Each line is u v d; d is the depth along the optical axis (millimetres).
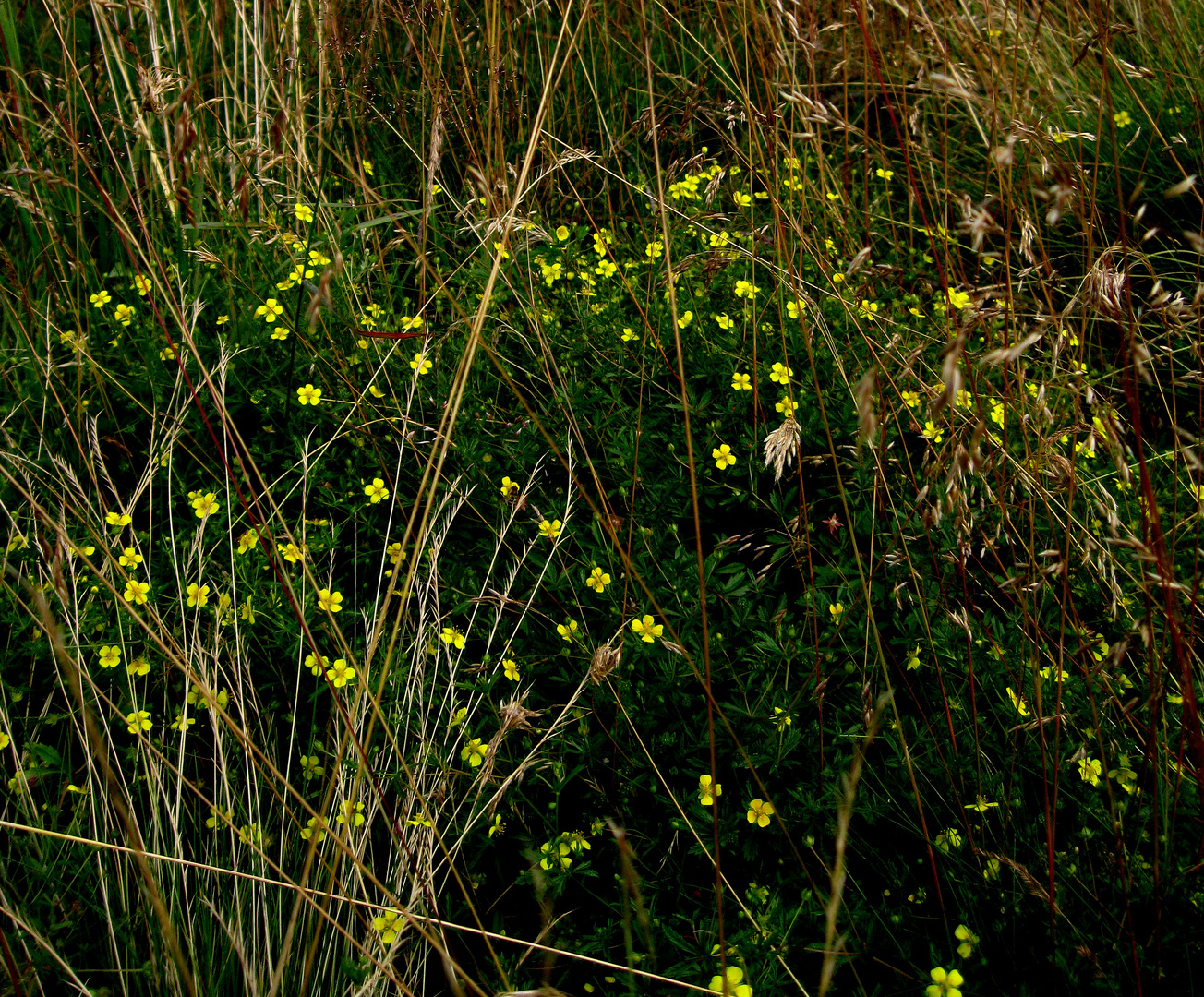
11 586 711
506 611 738
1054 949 638
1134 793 670
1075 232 903
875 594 722
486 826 685
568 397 764
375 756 683
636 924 666
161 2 942
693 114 914
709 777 654
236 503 763
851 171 908
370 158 958
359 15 943
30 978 631
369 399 788
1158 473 780
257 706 688
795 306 792
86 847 664
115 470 786
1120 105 941
